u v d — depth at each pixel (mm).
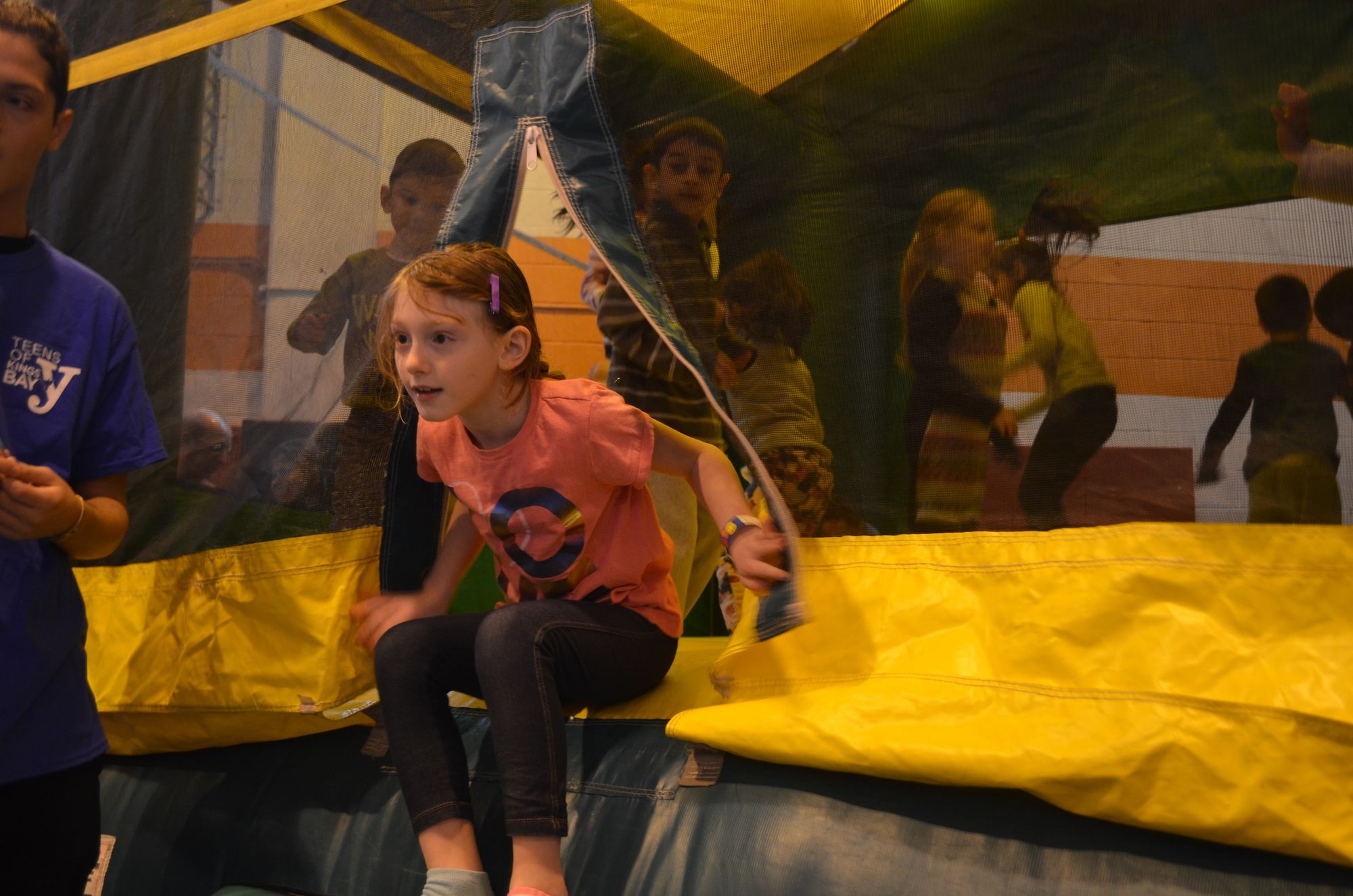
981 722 1140
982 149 1271
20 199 1211
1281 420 1096
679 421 2119
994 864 1095
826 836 1178
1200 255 1147
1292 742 986
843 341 1340
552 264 3404
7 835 1194
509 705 1221
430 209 1595
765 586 1282
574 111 1494
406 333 1303
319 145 1715
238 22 1825
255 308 1744
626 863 1283
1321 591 1044
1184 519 1129
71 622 1249
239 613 1665
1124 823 1054
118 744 1820
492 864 1352
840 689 1250
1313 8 1098
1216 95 1145
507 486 1393
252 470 1705
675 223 1437
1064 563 1175
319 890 1473
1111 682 1103
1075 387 1200
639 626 1416
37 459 1208
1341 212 1084
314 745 1695
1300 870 985
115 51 1970
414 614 1439
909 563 1279
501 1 1597
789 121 1392
